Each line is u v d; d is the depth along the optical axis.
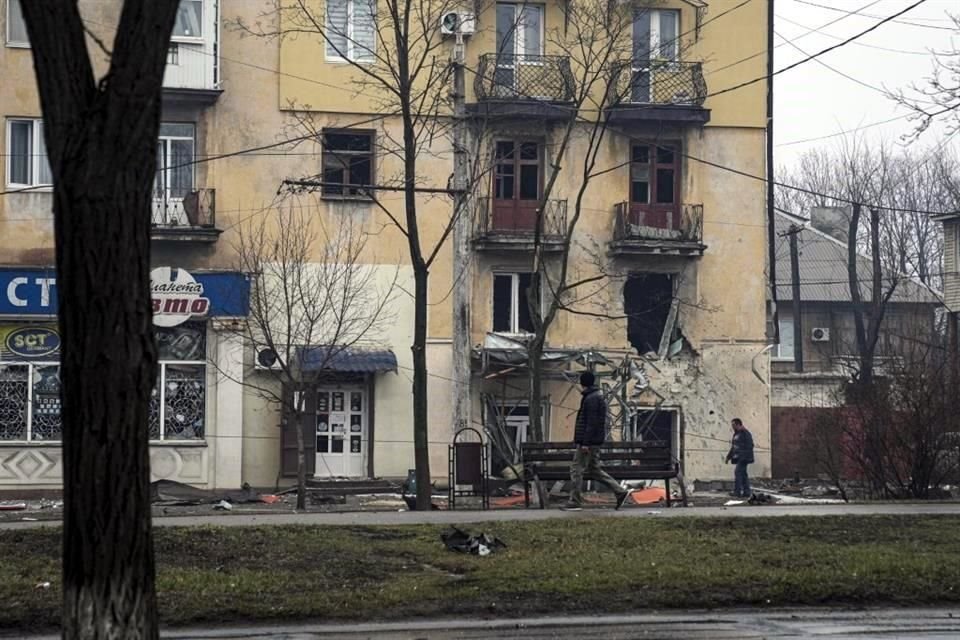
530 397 31.00
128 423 6.75
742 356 37.00
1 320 32.44
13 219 32.78
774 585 11.73
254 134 34.00
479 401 35.28
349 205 34.41
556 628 10.52
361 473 34.34
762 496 28.44
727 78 36.97
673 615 11.13
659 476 21.02
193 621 10.53
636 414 36.12
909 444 22.75
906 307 62.84
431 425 34.75
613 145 36.28
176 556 12.91
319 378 30.12
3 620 10.32
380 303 34.31
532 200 35.81
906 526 15.51
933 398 22.67
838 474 27.52
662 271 36.66
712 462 36.72
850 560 12.88
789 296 63.50
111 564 6.70
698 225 36.28
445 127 31.23
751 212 37.03
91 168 6.67
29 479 32.09
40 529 14.55
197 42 33.22
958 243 52.34
